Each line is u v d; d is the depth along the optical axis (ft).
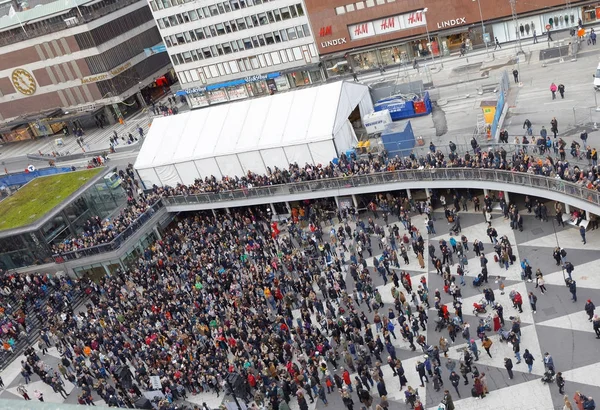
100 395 110.22
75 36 284.82
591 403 75.82
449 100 193.16
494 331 102.17
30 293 154.71
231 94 283.38
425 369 95.81
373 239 140.56
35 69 304.50
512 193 138.62
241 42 268.82
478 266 120.67
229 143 175.11
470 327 105.29
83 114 292.40
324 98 172.24
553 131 141.69
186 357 111.45
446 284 112.27
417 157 155.94
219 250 147.02
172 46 283.59
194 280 136.26
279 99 179.01
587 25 211.00
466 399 90.84
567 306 103.09
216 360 108.47
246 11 259.60
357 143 173.27
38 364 124.57
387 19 239.91
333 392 100.12
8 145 321.32
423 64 235.61
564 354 93.71
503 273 116.16
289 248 139.33
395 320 112.68
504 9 218.79
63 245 164.45
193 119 187.83
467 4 223.92
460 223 135.85
